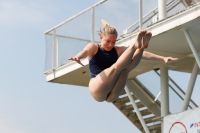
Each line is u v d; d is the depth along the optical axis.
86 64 27.20
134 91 31.23
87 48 11.70
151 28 23.50
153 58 11.90
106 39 11.82
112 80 11.34
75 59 11.15
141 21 24.20
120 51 12.10
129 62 11.01
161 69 28.97
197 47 25.81
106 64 11.93
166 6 23.72
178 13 22.16
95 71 11.93
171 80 30.73
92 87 11.67
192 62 28.41
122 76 11.50
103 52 11.93
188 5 22.62
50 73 30.11
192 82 26.70
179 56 26.98
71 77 29.84
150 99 31.30
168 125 24.66
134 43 10.80
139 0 24.44
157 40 24.17
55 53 29.62
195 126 23.05
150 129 30.94
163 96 28.66
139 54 11.23
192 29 22.67
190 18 21.56
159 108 31.16
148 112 31.66
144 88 31.34
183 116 23.81
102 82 11.38
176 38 23.86
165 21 22.78
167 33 23.08
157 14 24.89
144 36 10.71
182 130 23.77
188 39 22.58
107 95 11.88
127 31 25.06
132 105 29.69
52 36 29.80
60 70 29.33
